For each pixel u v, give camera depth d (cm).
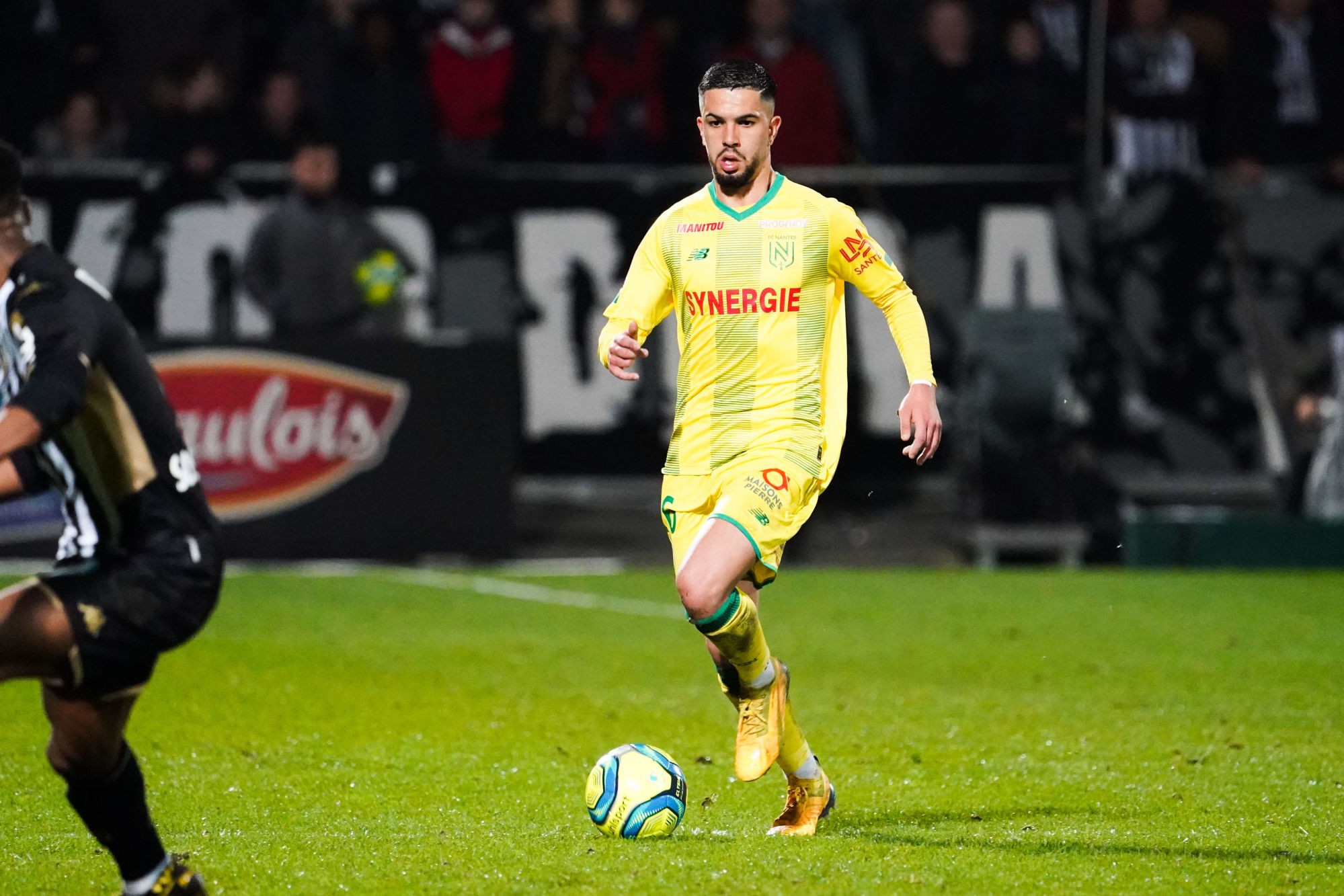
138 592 1241
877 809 1862
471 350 4234
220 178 4953
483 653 3055
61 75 5319
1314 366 4909
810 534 4672
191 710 2464
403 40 5344
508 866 1505
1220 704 2603
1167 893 1444
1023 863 1541
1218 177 5122
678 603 3744
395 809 1838
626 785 1644
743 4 5466
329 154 4844
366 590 3822
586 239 5009
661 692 2697
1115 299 5038
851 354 4959
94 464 1255
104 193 4916
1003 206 5062
